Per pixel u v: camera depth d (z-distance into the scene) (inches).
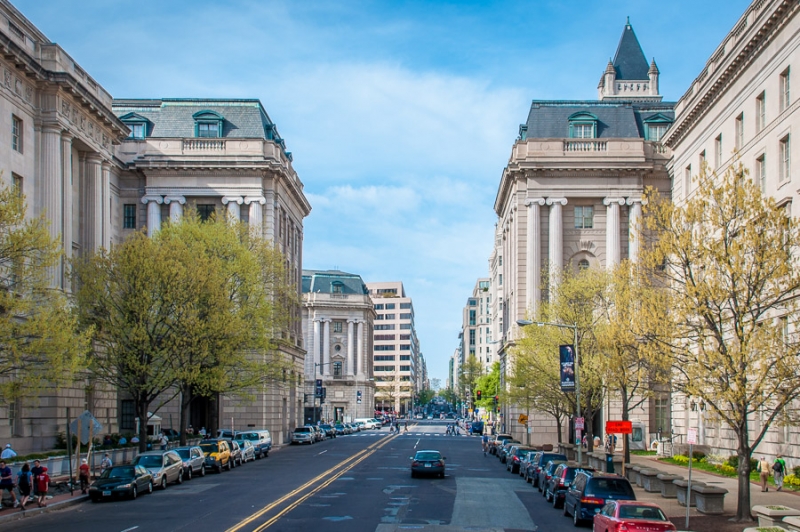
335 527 1066.7
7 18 1808.6
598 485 1134.4
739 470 1146.7
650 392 1688.0
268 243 2551.7
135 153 2970.0
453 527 1095.6
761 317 1610.5
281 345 2915.8
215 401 2672.2
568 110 3164.4
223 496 1437.0
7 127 1770.4
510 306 3336.6
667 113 3189.0
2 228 1291.8
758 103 1839.3
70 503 1353.3
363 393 6225.4
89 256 2021.4
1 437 1683.1
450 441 3722.9
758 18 1740.9
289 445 3277.6
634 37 3954.2
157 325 1967.3
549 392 2257.6
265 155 3011.8
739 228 1195.9
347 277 6456.7
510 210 3336.6
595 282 2166.6
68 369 1425.9
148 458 1612.9
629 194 3014.3
